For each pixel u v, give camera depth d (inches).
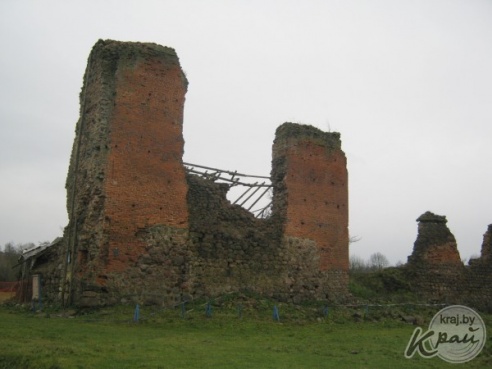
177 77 875.4
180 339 591.8
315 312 874.8
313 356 538.0
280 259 964.0
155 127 840.9
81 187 838.5
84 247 788.0
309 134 1043.9
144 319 697.6
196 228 874.8
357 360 529.3
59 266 853.8
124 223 789.9
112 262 770.8
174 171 850.8
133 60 842.2
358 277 1284.4
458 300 1259.2
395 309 1016.2
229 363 472.4
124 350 501.4
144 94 840.3
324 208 1037.2
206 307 771.4
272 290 940.6
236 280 903.7
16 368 438.0
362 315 898.1
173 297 818.2
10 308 864.3
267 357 514.9
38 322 654.5
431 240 1286.9
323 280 1008.9
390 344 647.8
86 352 477.1
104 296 757.9
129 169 807.7
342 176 1079.0
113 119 808.9
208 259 878.4
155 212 822.5
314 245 1010.7
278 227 982.4
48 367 430.9
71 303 778.2
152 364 448.1
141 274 794.2
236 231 929.5
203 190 906.7
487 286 1307.8
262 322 748.6
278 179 1016.2
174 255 833.5
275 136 1045.8
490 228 1350.9
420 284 1250.0
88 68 893.2
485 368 531.8
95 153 806.5
